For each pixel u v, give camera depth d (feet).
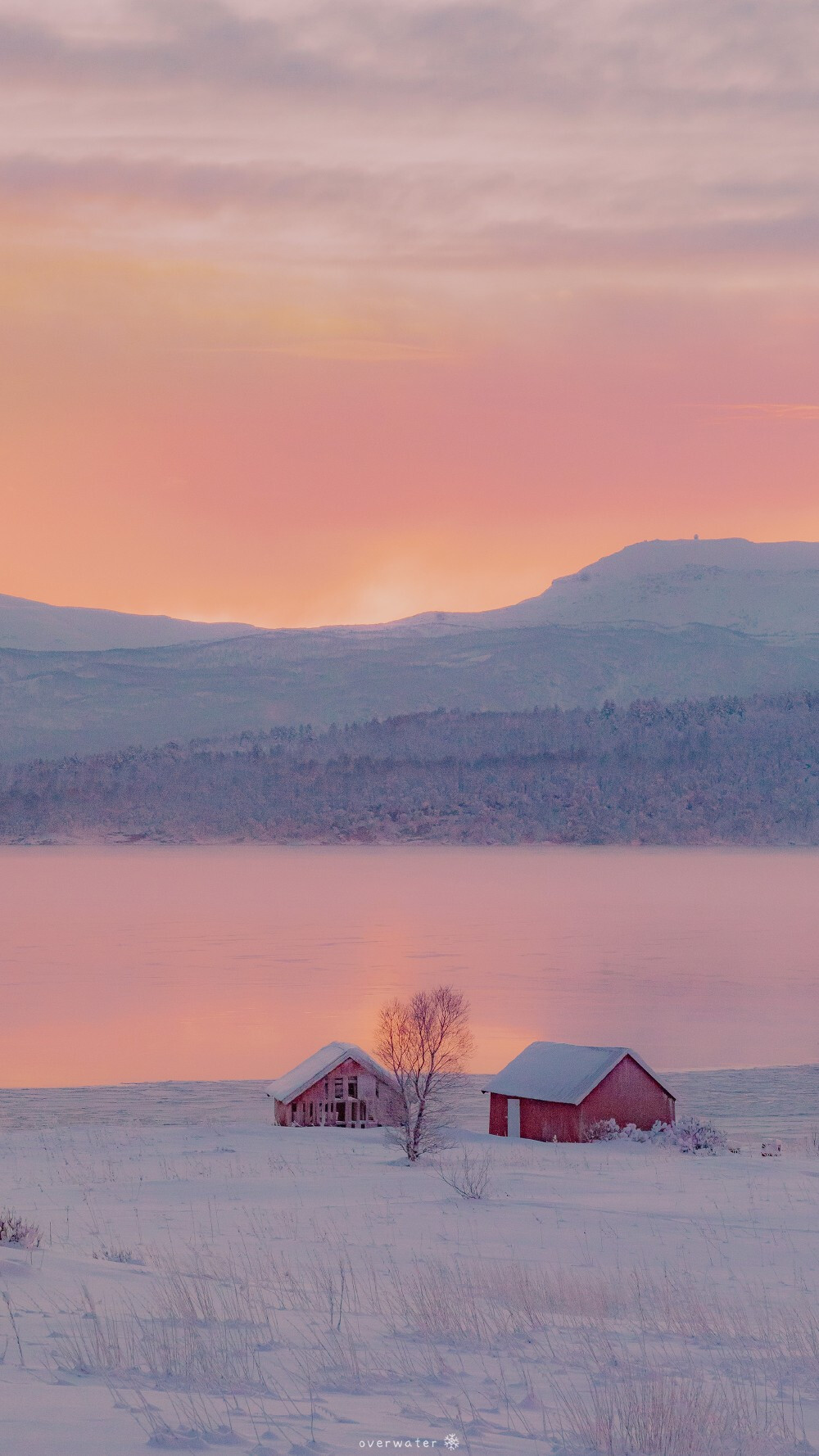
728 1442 57.88
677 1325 94.02
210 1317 80.69
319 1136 333.42
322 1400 60.29
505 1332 84.79
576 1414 60.34
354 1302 95.45
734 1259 137.90
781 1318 98.48
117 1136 333.62
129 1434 49.16
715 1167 259.19
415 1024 304.91
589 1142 329.93
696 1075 581.12
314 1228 157.48
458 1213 177.99
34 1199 197.36
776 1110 475.72
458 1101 465.47
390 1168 255.91
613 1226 164.76
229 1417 54.08
